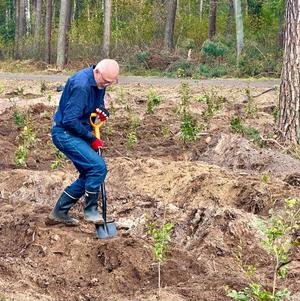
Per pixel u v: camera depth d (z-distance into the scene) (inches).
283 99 475.2
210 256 285.9
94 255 280.2
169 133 519.2
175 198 343.9
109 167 382.6
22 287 250.8
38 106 638.5
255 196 335.6
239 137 441.7
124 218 327.6
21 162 409.4
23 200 353.4
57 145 290.7
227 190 342.0
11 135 514.6
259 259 282.5
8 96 750.5
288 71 471.2
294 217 276.5
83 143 288.0
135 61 1354.6
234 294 214.4
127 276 264.1
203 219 317.7
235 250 289.7
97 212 293.7
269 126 531.5
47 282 259.4
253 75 1236.5
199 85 959.0
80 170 293.0
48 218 308.0
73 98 279.7
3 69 1385.3
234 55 1350.9
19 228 305.0
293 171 393.7
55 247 288.7
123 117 581.9
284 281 257.3
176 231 314.2
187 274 264.1
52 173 375.2
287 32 471.8
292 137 470.0
